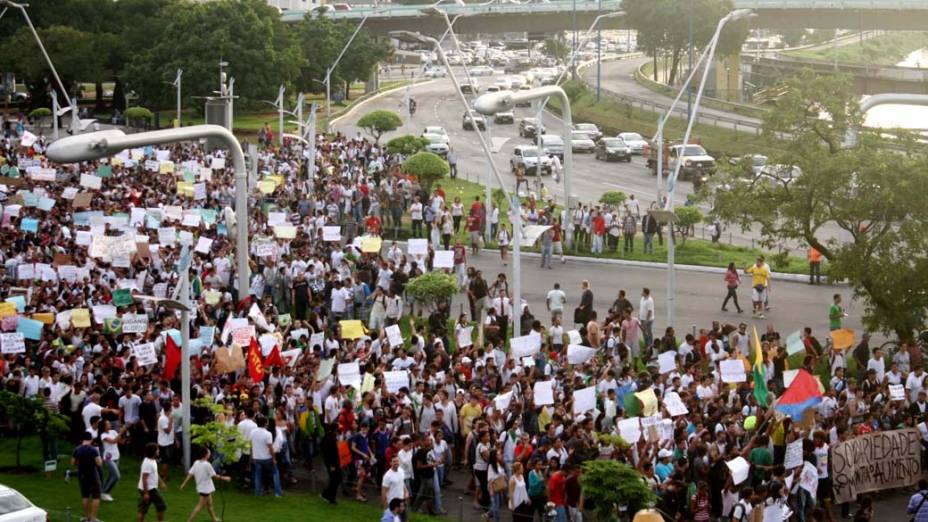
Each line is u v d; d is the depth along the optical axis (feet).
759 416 106.22
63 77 427.74
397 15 501.97
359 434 101.30
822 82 146.30
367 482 106.11
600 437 94.32
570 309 167.12
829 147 147.74
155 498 90.53
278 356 116.78
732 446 98.84
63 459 110.22
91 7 444.14
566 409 104.47
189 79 389.39
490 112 137.49
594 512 91.40
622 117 394.32
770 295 175.63
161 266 159.63
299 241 173.58
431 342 128.16
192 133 133.28
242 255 141.08
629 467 88.79
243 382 111.34
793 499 97.55
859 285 140.97
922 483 92.17
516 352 116.78
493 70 581.53
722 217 149.18
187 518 94.48
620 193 218.18
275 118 421.59
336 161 268.41
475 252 200.34
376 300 146.10
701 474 95.91
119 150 125.80
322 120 409.90
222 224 182.50
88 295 141.69
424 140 289.94
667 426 98.53
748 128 351.05
